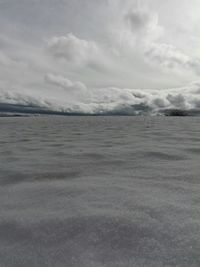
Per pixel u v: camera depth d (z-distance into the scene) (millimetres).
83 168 3158
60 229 1546
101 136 7051
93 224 1575
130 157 3756
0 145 5410
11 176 2871
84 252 1311
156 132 8031
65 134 7859
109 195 2086
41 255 1302
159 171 2855
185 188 2213
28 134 8039
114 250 1314
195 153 3910
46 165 3367
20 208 1912
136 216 1656
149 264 1188
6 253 1333
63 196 2117
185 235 1412
